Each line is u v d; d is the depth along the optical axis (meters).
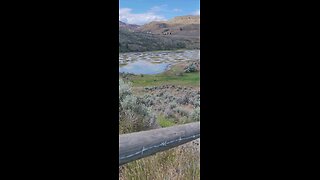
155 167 5.49
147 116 7.18
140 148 3.10
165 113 14.03
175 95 15.59
